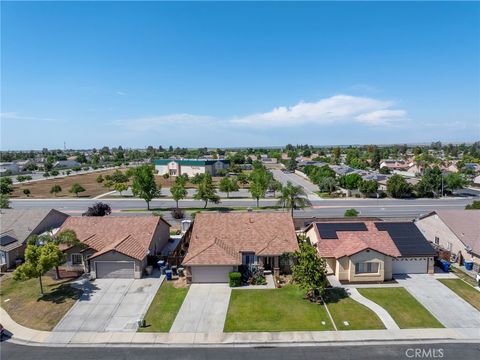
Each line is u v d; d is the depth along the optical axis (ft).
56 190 270.87
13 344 70.59
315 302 86.28
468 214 124.77
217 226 115.24
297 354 65.82
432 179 253.65
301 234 128.57
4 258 113.70
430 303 85.51
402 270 104.68
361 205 220.02
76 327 76.38
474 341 69.77
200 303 86.58
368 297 88.79
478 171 377.91
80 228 119.03
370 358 64.28
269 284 97.25
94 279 101.91
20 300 89.56
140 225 120.06
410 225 114.11
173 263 108.47
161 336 72.43
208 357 65.26
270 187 265.95
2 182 281.33
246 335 72.33
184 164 414.62
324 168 345.72
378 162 496.64
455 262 114.11
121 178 338.13
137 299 89.20
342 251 101.24
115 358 65.26
